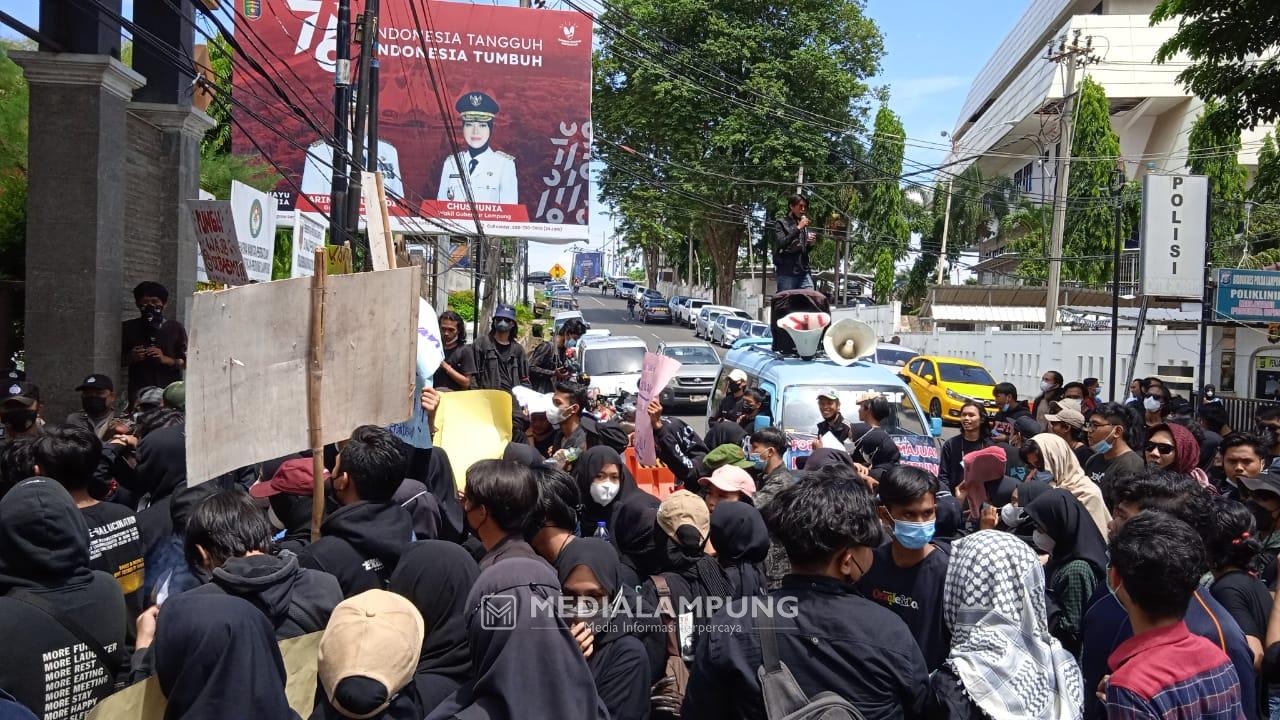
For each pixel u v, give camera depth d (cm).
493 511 353
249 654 275
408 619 294
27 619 320
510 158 2500
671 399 2319
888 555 411
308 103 2409
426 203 2475
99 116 1036
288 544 397
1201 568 303
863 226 4628
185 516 415
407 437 525
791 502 296
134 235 1188
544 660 285
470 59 2478
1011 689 321
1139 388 1421
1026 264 4469
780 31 3897
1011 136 5684
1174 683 294
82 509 423
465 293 4053
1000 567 338
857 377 1125
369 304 430
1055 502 472
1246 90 1463
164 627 275
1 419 645
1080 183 3916
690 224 4316
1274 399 1656
